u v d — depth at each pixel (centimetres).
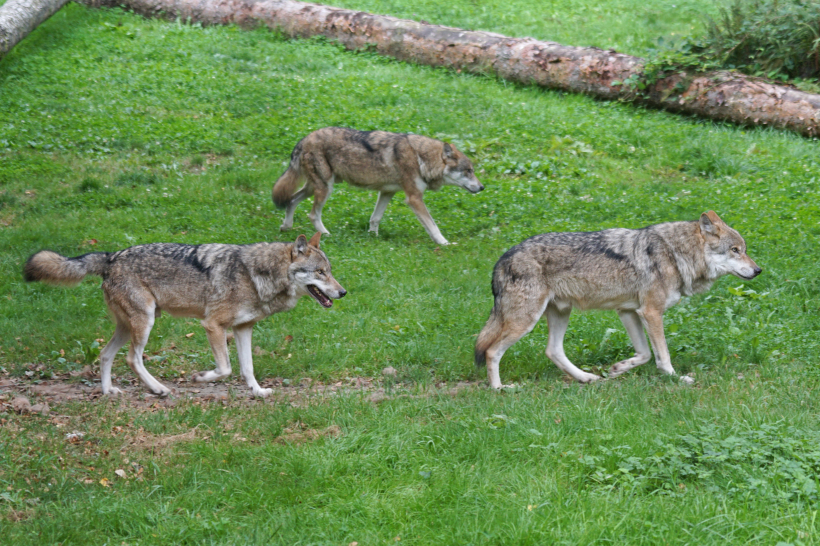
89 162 1814
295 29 2702
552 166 1848
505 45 2442
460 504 643
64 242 1418
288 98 2219
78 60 2433
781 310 1130
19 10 2466
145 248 941
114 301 933
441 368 1023
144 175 1756
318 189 1531
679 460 674
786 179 1675
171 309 952
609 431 750
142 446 781
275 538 602
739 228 1395
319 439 773
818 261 1255
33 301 1231
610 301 959
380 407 869
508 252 957
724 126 2128
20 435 779
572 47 2384
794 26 2248
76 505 650
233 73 2408
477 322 1152
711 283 980
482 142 1955
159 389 951
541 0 3183
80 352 1083
